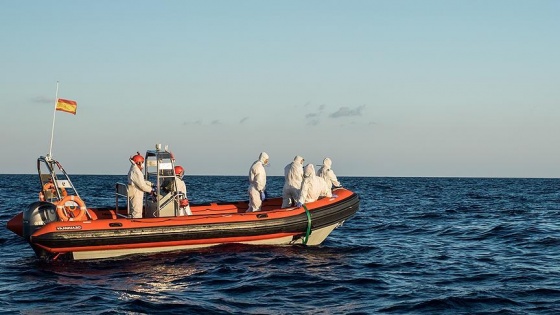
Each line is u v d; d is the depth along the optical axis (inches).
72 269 462.9
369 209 1151.6
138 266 470.3
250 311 348.5
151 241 494.0
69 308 351.3
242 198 1525.6
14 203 1211.9
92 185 2630.4
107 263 481.1
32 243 471.8
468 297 382.9
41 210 486.6
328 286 416.8
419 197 1681.8
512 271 478.0
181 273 447.8
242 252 522.0
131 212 521.0
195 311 345.7
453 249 605.9
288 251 538.9
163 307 353.4
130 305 356.8
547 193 2041.1
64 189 509.7
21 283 418.9
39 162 507.5
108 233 479.8
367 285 422.3
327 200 561.6
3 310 347.3
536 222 876.6
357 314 344.8
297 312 347.9
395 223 865.5
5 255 545.3
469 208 1194.0
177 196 521.7
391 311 352.5
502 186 3019.2
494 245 636.1
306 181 549.3
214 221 512.4
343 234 730.8
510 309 357.1
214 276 439.2
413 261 526.0
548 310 354.0
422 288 414.0
